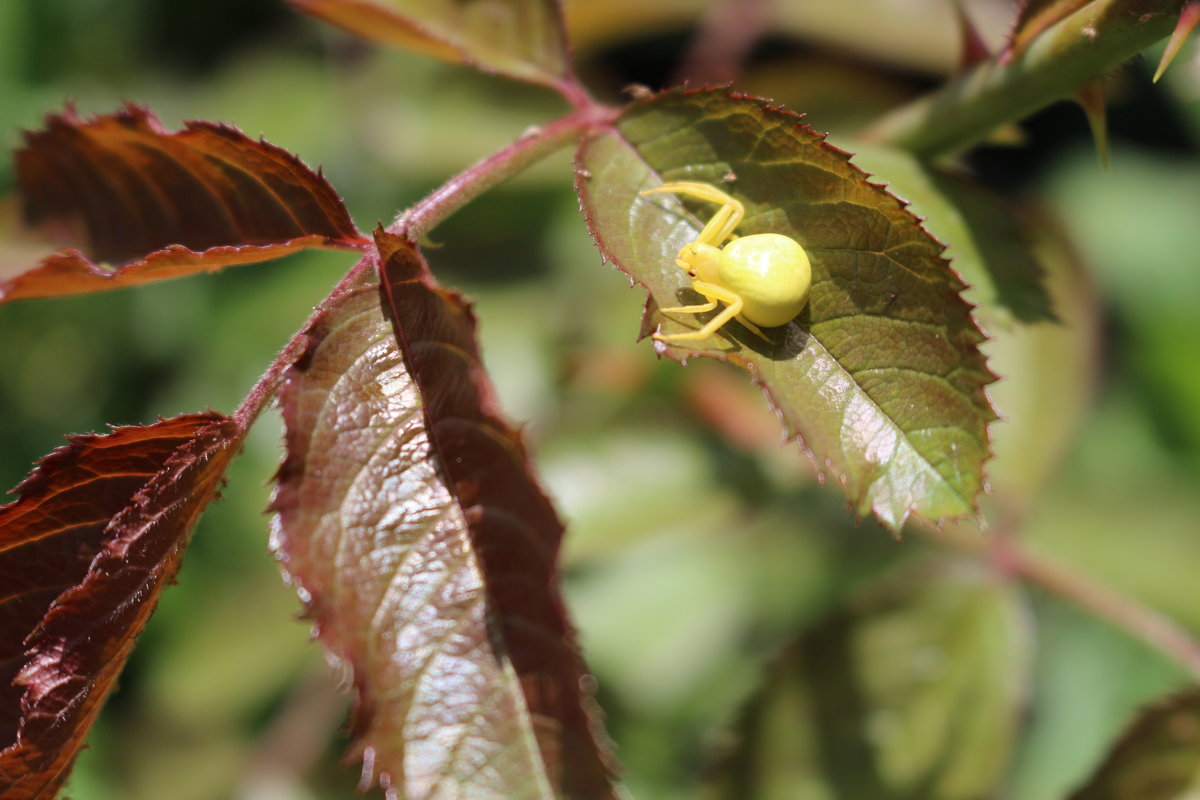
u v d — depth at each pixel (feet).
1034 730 1.25
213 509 1.26
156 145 0.74
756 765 0.86
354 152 1.35
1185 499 1.29
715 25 1.16
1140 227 1.51
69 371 1.43
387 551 0.69
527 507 0.70
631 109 0.73
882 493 0.70
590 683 0.69
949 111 0.78
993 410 0.70
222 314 1.36
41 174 0.77
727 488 1.00
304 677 1.15
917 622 0.87
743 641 1.24
